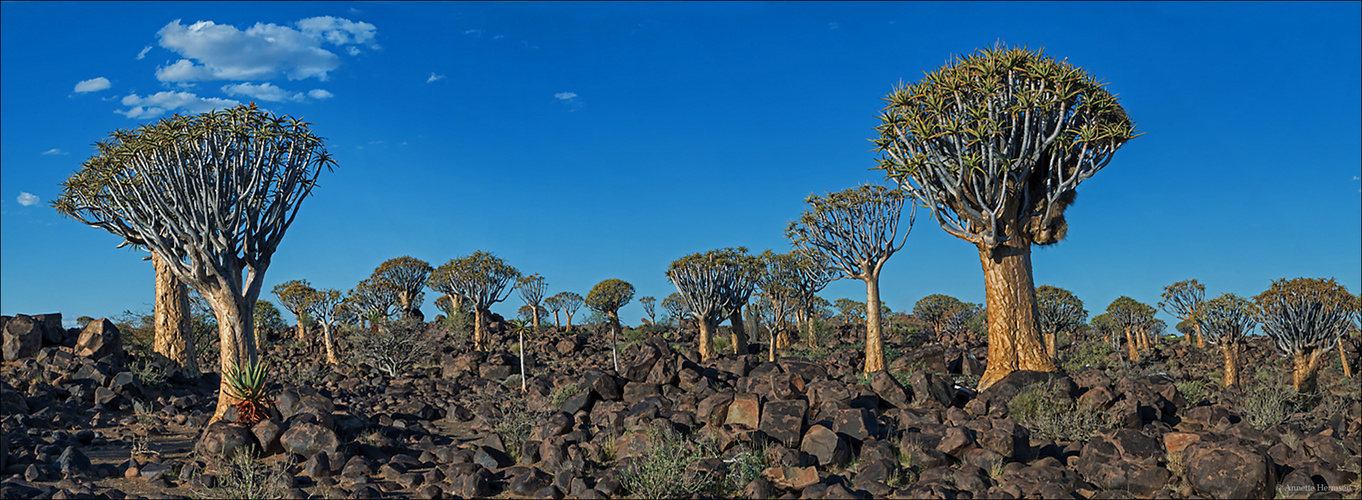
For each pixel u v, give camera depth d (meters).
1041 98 14.85
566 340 36.88
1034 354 15.62
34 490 8.62
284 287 42.28
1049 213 15.89
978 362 23.17
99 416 14.34
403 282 47.53
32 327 19.36
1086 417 11.44
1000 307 15.87
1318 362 23.41
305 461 10.91
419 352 28.89
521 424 13.20
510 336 41.41
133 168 14.38
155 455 11.04
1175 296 30.59
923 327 57.69
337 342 39.78
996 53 15.66
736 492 9.08
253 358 14.41
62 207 15.38
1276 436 10.34
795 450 9.98
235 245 14.16
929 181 16.00
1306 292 23.23
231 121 14.20
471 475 9.38
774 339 33.41
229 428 10.96
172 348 20.91
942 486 8.55
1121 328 50.06
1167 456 9.45
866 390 13.41
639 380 15.71
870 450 9.95
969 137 15.42
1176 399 12.75
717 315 33.19
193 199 13.88
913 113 15.73
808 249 26.36
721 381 16.27
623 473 9.38
